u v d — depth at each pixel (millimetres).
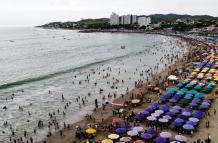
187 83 72312
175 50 158250
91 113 56000
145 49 173750
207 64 95438
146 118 48562
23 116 55906
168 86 73750
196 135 42562
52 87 79250
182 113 48625
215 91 65625
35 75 96312
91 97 68438
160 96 65000
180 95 60031
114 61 126438
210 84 68812
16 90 76000
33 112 58188
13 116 55969
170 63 114688
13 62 129000
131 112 54219
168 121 46531
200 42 185250
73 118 53938
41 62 128375
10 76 95938
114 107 58938
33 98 68375
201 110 52500
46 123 51906
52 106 62062
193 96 60219
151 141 40344
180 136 39469
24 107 61562
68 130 47594
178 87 69438
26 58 143500
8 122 52625
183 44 186750
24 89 77062
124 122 48875
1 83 84500
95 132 44500
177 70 94188
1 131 48594
